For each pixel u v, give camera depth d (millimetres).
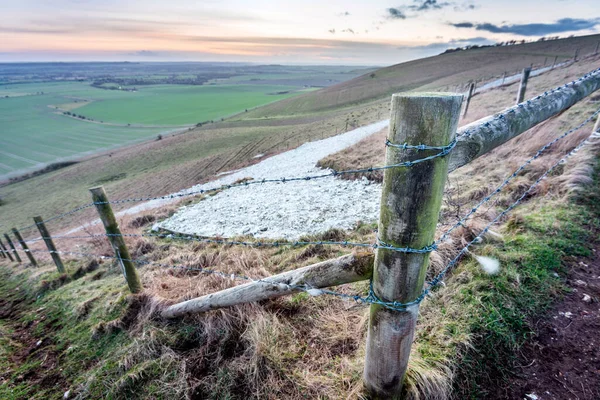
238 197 11297
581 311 2396
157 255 5910
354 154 15172
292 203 9133
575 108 7223
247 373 2328
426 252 1390
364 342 2385
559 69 27562
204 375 2463
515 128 1610
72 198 38219
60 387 2768
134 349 2803
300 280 2021
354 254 1729
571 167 4711
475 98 20875
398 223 1351
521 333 2275
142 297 3402
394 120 1241
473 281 2744
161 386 2426
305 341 2539
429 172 1233
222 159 38094
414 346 2219
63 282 5656
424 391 1896
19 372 3043
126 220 10406
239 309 2801
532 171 5148
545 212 3756
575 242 3154
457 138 1349
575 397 1863
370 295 1643
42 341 3537
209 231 7695
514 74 43438
